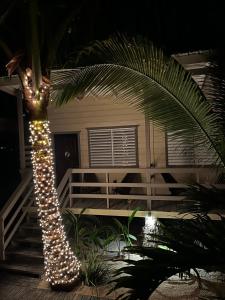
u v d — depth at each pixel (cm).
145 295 232
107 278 622
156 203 836
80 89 404
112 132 962
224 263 254
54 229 602
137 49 379
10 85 836
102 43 398
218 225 301
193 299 530
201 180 845
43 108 591
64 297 577
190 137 386
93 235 700
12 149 1667
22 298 583
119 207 820
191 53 622
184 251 260
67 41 651
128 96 397
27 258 731
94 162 992
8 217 934
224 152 374
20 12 587
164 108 378
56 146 1038
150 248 269
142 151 934
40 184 601
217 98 386
